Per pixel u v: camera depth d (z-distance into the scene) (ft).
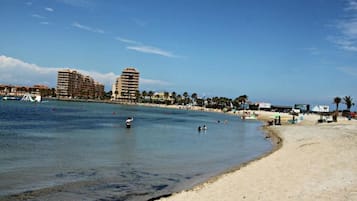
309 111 597.52
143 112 560.61
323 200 52.54
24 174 81.20
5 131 179.32
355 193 55.57
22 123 233.76
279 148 139.74
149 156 115.85
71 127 220.84
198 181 78.69
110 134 187.62
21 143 135.23
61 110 456.04
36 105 577.84
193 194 61.87
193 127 281.74
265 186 63.93
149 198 63.82
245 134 231.50
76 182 75.61
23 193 65.77
